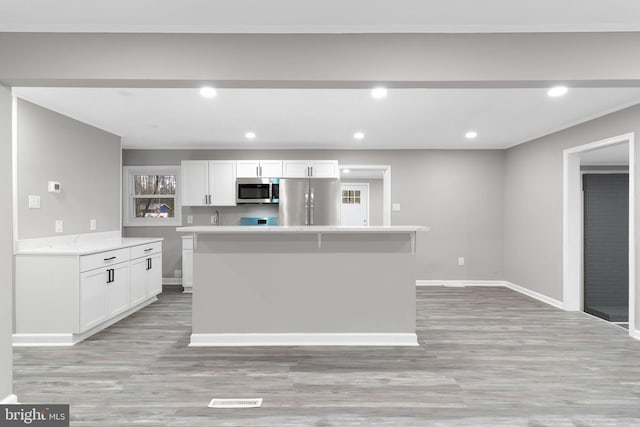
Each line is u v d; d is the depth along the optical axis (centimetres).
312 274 348
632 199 372
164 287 612
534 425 217
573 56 231
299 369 291
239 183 606
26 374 283
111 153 509
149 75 231
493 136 541
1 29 225
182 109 398
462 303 507
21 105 355
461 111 406
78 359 311
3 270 232
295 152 626
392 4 206
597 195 659
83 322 349
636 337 364
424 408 234
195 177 608
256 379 273
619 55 230
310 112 411
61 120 410
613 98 358
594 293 661
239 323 346
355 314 348
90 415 225
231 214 639
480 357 316
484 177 634
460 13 215
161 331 384
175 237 636
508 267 620
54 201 399
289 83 240
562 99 361
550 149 512
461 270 635
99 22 224
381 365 299
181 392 254
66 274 343
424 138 556
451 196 634
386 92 345
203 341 344
